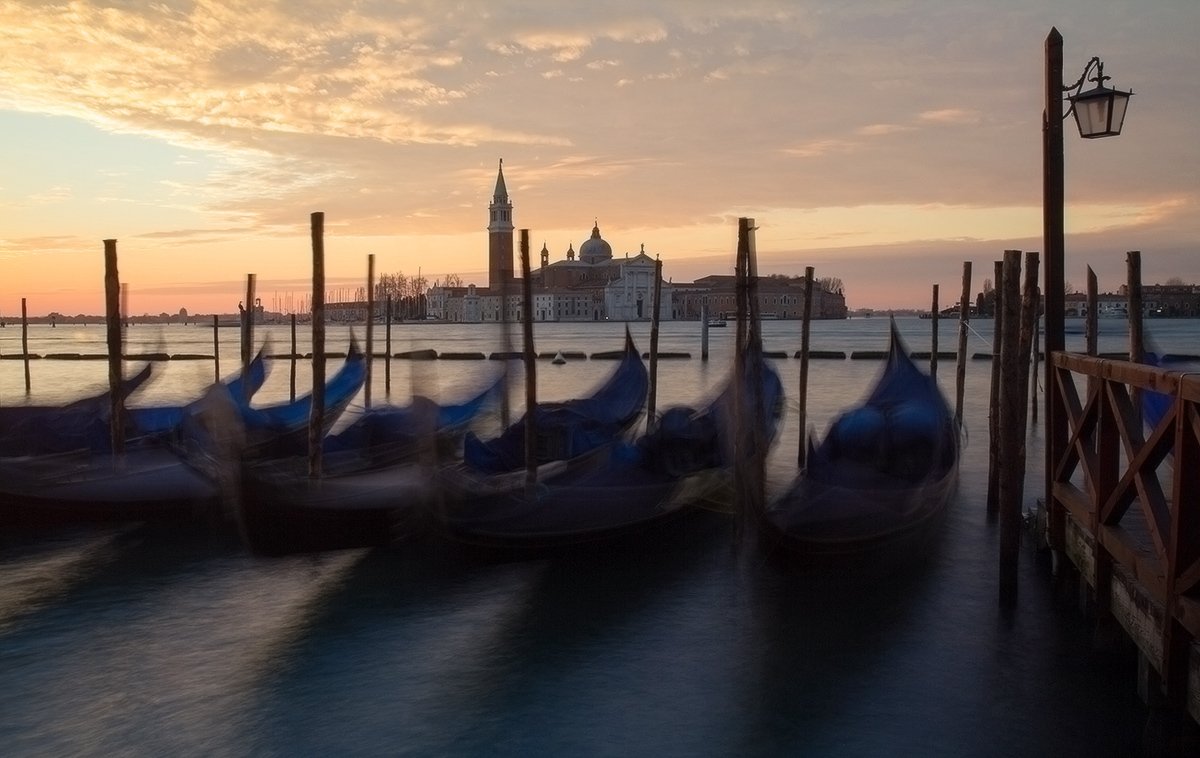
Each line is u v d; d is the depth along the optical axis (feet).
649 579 30.63
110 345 38.68
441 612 27.84
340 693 22.71
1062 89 27.07
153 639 26.00
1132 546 20.07
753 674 23.48
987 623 26.35
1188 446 16.25
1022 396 27.14
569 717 21.48
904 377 40.60
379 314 398.62
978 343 205.26
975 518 37.73
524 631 26.30
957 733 20.51
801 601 28.35
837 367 129.49
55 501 35.65
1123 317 338.34
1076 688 22.43
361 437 38.11
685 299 440.04
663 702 22.12
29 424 38.83
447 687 23.00
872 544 28.63
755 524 27.58
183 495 36.32
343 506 30.25
